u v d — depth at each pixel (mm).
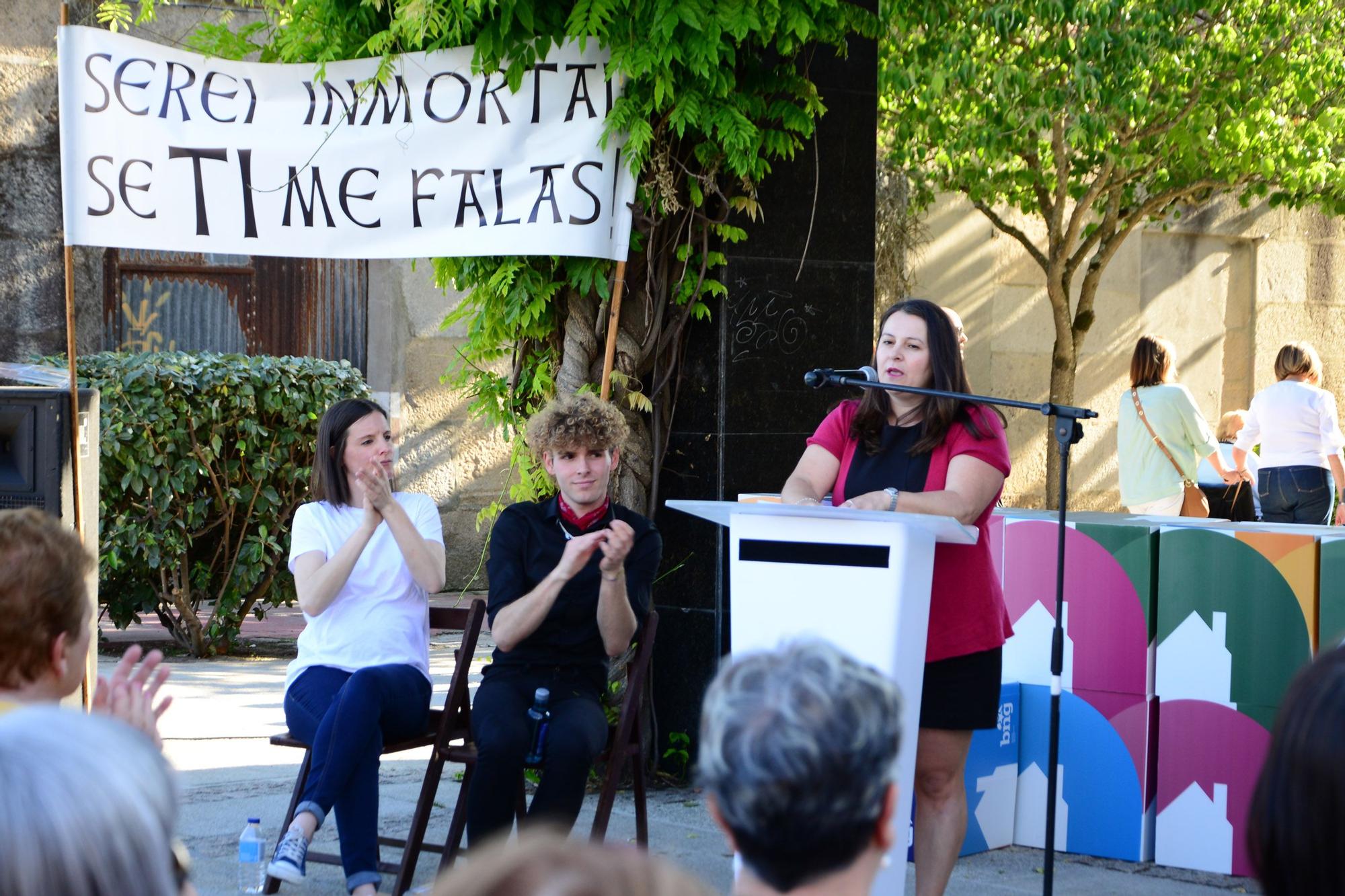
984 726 3727
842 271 5852
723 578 5613
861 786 1489
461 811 4355
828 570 3270
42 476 4578
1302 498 8547
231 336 10766
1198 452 7934
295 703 4430
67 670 2496
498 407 5949
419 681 4426
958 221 12680
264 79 5254
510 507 4445
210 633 8453
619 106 5098
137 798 1174
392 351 10875
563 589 4281
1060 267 11500
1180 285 14008
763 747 1483
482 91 5211
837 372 3680
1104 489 13664
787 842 1494
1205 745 4812
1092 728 4996
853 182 5867
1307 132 11062
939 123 10648
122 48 5078
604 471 4352
